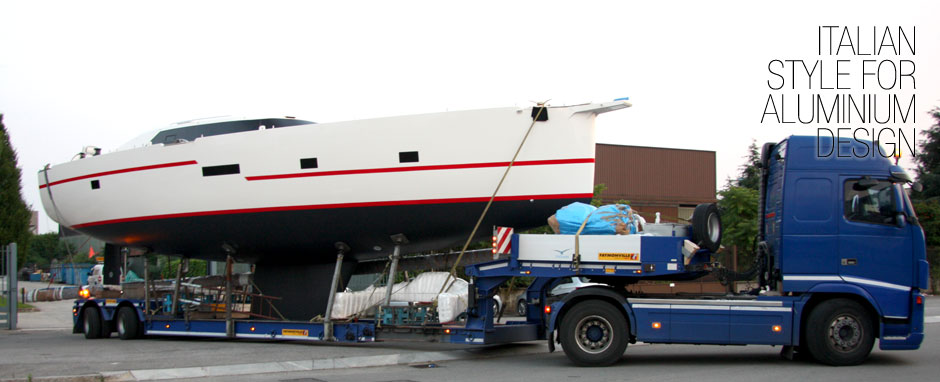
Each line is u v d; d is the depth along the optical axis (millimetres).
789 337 7945
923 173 40125
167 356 9227
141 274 16000
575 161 9648
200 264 25016
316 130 10180
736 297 8219
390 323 9422
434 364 8734
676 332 8023
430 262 11375
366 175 10031
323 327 9961
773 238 8414
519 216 9930
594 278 8539
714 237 8391
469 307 8734
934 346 9820
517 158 9680
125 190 11562
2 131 23781
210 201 10844
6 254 14797
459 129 9742
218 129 11602
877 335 8047
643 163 34219
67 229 14461
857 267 7949
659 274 8086
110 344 11133
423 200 9938
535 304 8961
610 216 8461
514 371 7969
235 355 9266
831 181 8086
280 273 12039
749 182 35344
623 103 9320
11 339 12430
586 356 8102
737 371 7738
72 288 23984
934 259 27328
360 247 11047
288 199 10391
